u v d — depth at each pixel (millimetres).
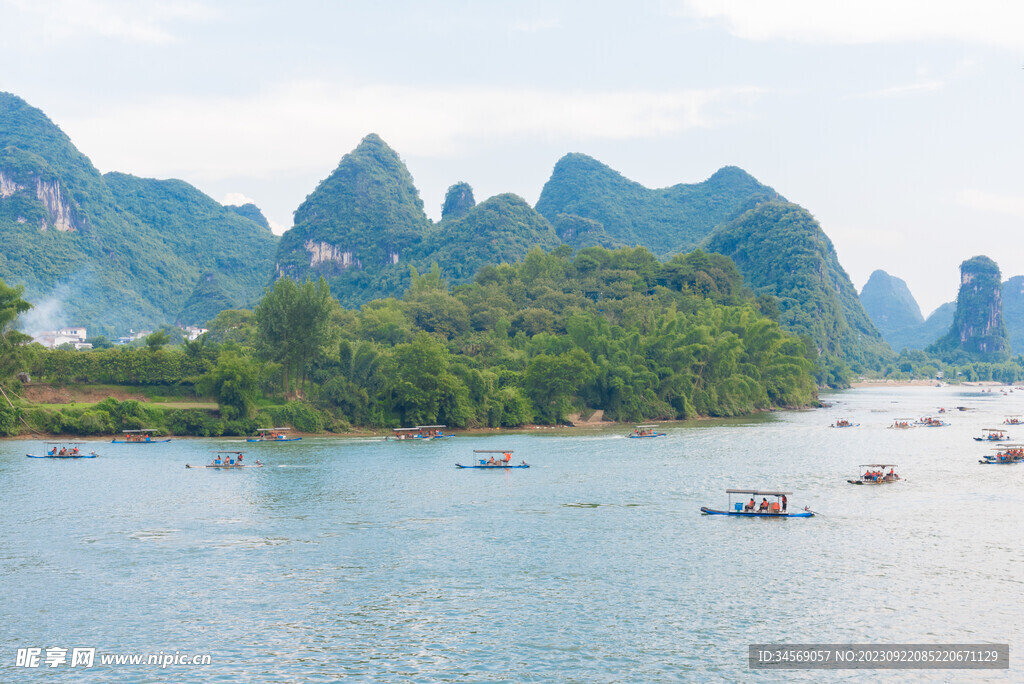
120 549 85625
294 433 184625
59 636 62938
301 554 84938
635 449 167875
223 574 77938
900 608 70500
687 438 190125
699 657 60469
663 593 73938
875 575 79375
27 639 62344
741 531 96375
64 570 78500
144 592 72688
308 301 193625
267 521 98875
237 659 59312
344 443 172875
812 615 68812
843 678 57094
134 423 173375
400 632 64500
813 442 184375
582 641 63062
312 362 199500
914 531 96688
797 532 95938
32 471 131000
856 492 121250
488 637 63688
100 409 173500
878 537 93875
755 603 71625
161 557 83062
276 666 58250
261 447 164125
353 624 66062
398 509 106438
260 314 194375
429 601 71438
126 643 61844
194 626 65250
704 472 138250
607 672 57781
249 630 64562
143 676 56469
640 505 110250
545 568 81125
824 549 88500
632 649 61625
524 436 191875
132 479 125000
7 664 58125
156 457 147250
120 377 188375
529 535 93625
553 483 126250
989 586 76188
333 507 107188
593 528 97125
